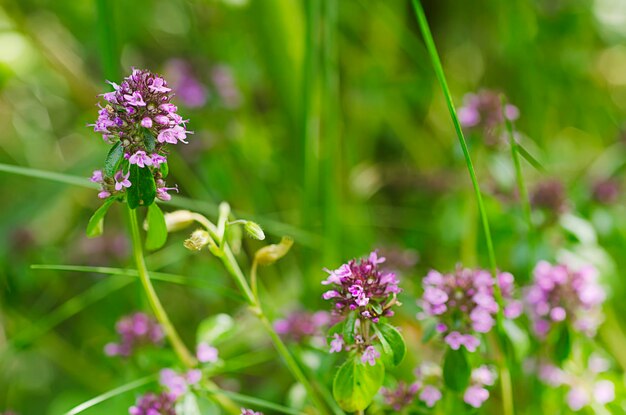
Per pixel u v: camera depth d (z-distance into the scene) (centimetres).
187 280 37
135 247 35
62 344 43
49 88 51
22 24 46
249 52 50
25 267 44
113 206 49
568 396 37
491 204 42
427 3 56
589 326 37
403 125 51
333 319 36
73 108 52
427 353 40
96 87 48
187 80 45
